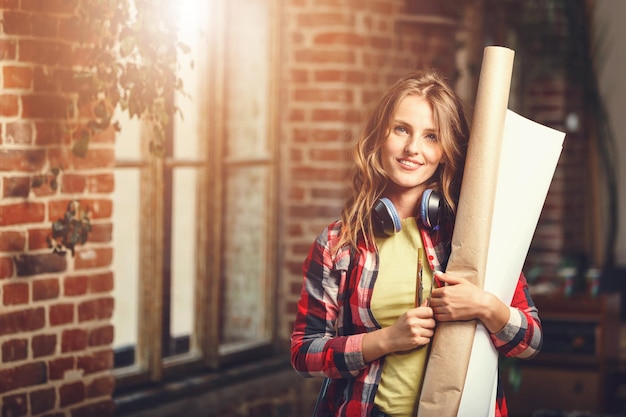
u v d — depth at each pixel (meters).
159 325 4.71
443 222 2.34
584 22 7.87
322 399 2.35
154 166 4.67
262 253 5.57
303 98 5.50
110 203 4.12
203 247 5.07
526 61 7.78
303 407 5.36
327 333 2.33
